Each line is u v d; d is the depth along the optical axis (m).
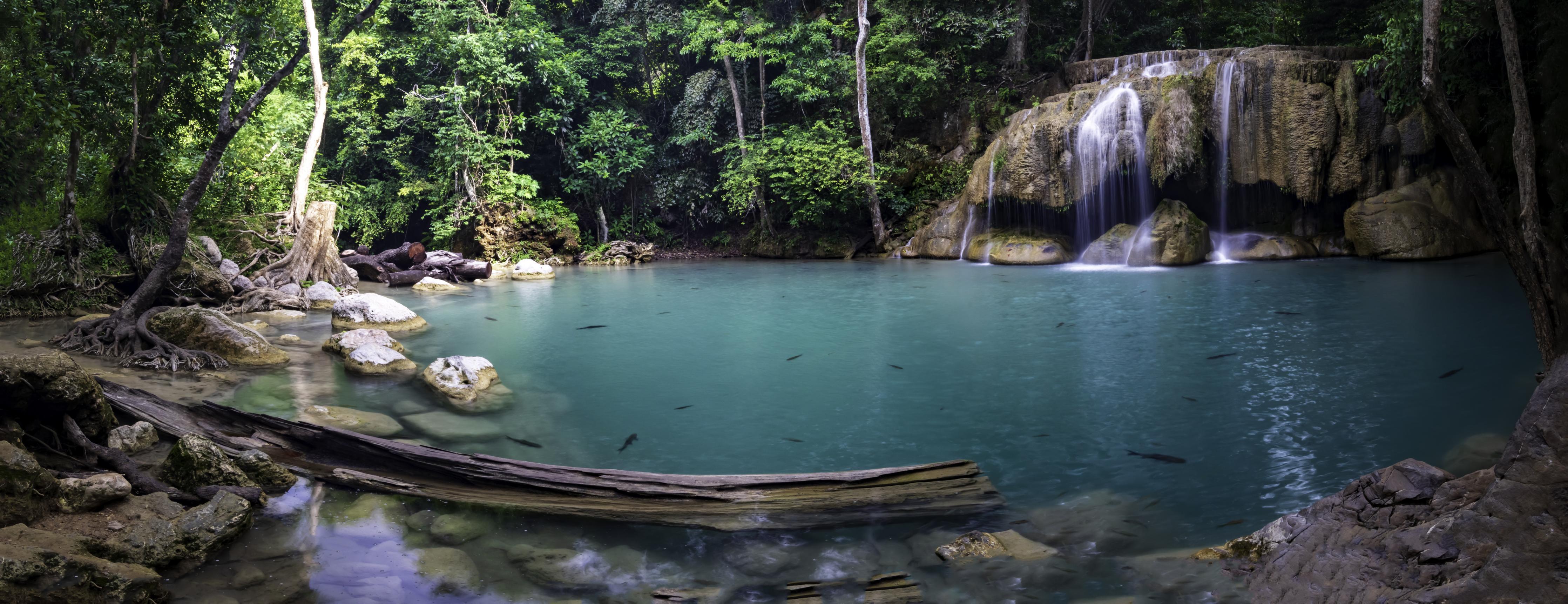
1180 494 4.66
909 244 21.56
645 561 3.83
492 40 21.95
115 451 4.80
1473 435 5.48
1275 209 18.42
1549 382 3.23
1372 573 3.02
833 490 4.57
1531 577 2.61
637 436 6.05
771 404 6.95
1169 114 17.66
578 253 23.08
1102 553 3.84
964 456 5.49
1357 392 6.68
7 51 10.63
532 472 4.78
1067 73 21.42
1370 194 17.34
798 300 13.43
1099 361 8.31
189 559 3.77
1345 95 17.25
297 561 3.81
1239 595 3.26
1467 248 16.33
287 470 4.91
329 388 7.39
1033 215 19.75
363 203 23.58
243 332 8.64
